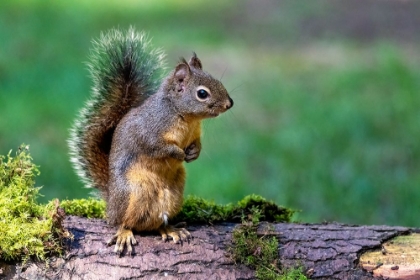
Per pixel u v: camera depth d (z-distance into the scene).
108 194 7.31
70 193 13.33
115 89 7.91
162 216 7.12
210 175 14.32
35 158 14.57
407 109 18.05
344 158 15.30
